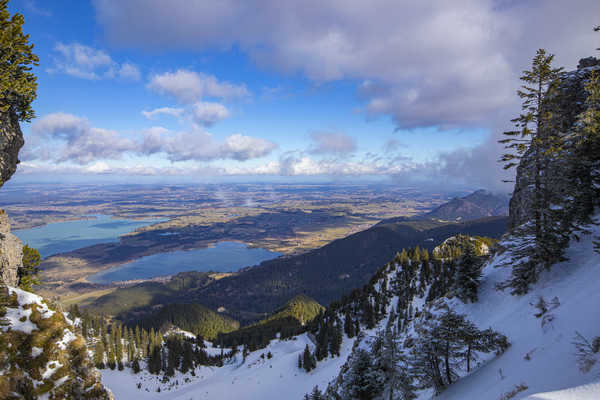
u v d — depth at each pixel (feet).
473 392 58.70
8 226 91.91
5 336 59.52
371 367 84.94
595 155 85.30
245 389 318.65
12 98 80.64
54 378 60.39
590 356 40.93
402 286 382.83
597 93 89.35
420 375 73.92
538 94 86.43
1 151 84.43
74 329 72.69
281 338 495.41
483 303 106.42
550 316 65.36
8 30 69.97
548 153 85.51
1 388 53.83
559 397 34.35
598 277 67.87
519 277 95.35
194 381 407.44
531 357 55.26
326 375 292.20
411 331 126.62
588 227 87.51
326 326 393.70
